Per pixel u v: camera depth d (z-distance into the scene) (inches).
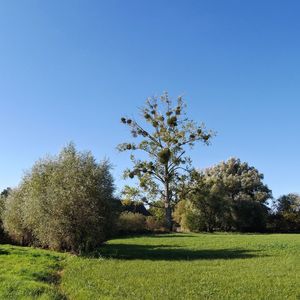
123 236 2615.7
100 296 682.2
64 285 808.9
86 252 1368.1
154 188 2787.9
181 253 1382.9
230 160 4591.5
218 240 1963.6
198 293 699.4
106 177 1444.4
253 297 664.4
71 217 1360.7
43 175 1517.0
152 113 2773.1
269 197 4222.4
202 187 2923.2
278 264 1040.2
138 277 870.4
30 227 1611.7
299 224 4097.0
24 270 948.0
